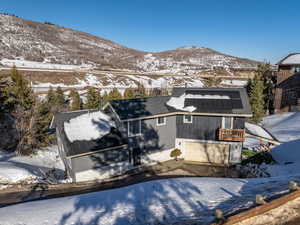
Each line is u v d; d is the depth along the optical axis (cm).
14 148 1809
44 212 716
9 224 631
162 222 588
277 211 491
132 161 1536
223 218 458
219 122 1550
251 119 2553
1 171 1195
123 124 1462
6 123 2000
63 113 1748
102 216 661
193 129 1636
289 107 3000
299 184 676
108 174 1437
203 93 1811
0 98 1902
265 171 1350
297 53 3112
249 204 565
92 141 1406
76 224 618
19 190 1108
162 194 823
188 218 580
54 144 2091
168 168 1566
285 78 3025
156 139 1616
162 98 1847
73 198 882
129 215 655
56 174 1448
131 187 965
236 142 1520
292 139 1844
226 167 1548
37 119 1839
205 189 840
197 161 1669
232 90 1811
